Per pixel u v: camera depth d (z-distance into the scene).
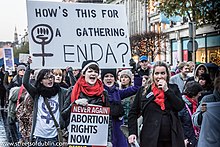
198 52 32.03
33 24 6.53
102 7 6.92
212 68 9.80
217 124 5.37
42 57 6.53
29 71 6.58
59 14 6.67
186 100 7.39
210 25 28.88
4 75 19.94
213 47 29.50
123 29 6.98
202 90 7.46
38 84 6.64
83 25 6.79
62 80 9.80
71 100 6.11
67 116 6.14
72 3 6.77
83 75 6.11
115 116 7.10
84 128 6.07
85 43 6.77
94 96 6.10
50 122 6.59
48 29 6.59
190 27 15.97
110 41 6.89
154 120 5.64
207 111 5.41
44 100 6.63
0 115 17.34
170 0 20.97
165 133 5.64
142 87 5.90
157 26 46.22
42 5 6.59
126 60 6.93
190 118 6.98
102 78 7.18
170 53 40.25
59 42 6.62
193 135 6.96
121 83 8.30
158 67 5.72
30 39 6.50
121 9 7.00
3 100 20.64
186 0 20.88
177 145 5.62
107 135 6.13
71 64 6.64
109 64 6.86
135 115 5.95
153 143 5.59
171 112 5.68
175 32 38.44
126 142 7.15
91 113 6.07
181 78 10.15
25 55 19.27
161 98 5.64
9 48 20.55
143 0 26.45
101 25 6.88
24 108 7.32
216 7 22.17
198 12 21.56
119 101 7.12
